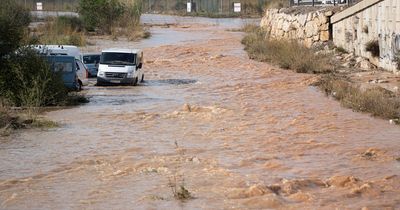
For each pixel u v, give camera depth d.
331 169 16.84
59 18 74.25
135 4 83.94
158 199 13.96
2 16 29.50
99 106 28.81
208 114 26.08
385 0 36.12
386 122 23.91
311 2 56.88
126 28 72.44
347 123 23.72
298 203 13.75
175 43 62.44
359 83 32.97
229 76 40.16
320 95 31.22
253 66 44.38
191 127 23.39
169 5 134.50
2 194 14.61
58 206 13.61
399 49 34.12
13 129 22.67
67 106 28.83
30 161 17.91
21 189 15.01
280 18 56.91
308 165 17.31
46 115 26.11
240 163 17.52
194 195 14.27
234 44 60.59
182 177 15.88
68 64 32.19
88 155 18.61
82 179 15.87
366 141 20.47
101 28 73.00
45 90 28.70
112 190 14.78
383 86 31.33
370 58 39.34
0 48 28.94
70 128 23.14
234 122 24.31
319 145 19.89
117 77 36.94
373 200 13.93
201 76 40.88
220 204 13.58
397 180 15.62
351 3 45.41
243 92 32.91
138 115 25.98
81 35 62.59
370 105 26.20
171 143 20.36
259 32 64.00
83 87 36.28
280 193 14.52
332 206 13.47
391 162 17.62
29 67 28.84
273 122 24.22
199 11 119.19
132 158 18.16
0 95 27.77
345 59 41.91
